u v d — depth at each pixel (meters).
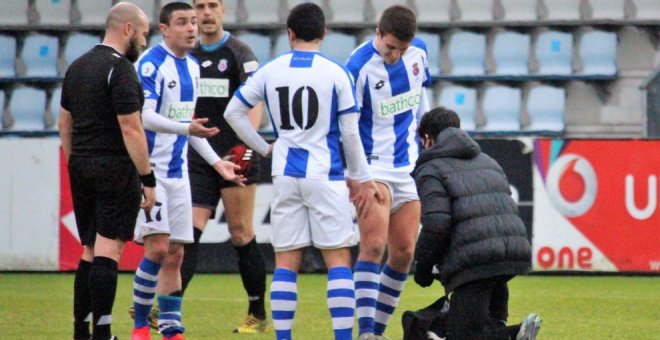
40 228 43.47
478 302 21.56
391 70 25.22
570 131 61.59
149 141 25.48
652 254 42.59
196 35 26.08
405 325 22.20
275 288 22.48
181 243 26.03
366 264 24.89
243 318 31.48
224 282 40.75
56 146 43.41
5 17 63.94
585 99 61.97
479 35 62.75
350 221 22.55
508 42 62.84
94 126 22.73
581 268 42.75
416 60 25.61
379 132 25.33
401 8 24.73
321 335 27.83
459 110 61.06
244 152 29.12
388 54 24.81
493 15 63.38
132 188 22.86
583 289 38.50
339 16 63.91
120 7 23.61
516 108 61.19
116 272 22.92
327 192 22.23
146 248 25.30
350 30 63.59
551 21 62.25
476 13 63.28
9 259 43.56
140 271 25.30
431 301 35.34
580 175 42.56
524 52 62.59
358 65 25.19
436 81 61.84
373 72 25.19
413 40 26.03
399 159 25.36
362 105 25.36
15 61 63.06
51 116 62.53
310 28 22.52
